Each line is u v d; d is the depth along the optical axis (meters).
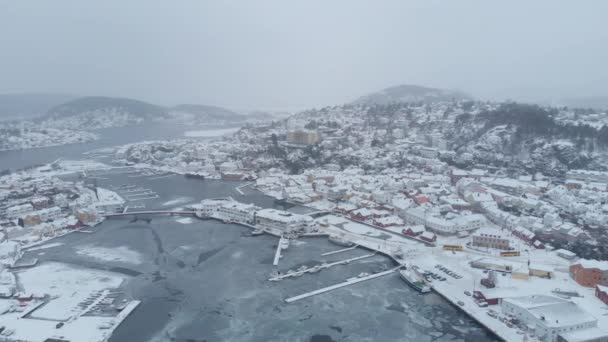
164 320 140.25
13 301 150.00
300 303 152.00
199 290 161.62
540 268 167.88
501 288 153.88
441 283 162.88
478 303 145.12
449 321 139.50
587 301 142.00
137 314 143.62
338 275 175.00
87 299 153.12
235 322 139.62
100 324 135.50
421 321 139.62
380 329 135.50
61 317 139.88
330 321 140.25
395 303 151.75
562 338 118.75
